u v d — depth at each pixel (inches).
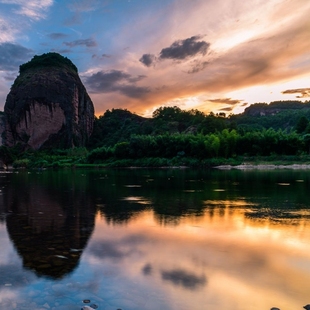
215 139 2743.6
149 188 860.0
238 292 193.3
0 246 289.6
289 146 2691.9
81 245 292.4
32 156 4190.5
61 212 474.0
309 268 232.4
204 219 413.7
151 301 181.9
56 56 5556.1
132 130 5128.0
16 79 5393.7
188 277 215.6
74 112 5098.4
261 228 359.3
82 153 4158.5
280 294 190.5
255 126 5403.5
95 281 209.3
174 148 3006.9
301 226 369.4
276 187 845.2
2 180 1300.4
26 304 178.1
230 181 1085.8
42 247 286.4
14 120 4877.0
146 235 329.4
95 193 741.3
